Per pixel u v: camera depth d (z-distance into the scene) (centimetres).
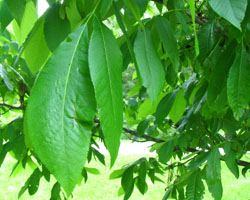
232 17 35
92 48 29
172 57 51
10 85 88
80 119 26
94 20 31
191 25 86
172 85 98
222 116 97
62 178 25
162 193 397
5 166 499
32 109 26
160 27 51
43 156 25
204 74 76
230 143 81
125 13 62
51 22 48
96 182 444
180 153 124
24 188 113
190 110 104
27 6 53
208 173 73
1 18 49
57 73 27
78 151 25
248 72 53
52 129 25
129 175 112
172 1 66
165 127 143
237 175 78
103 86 28
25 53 49
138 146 699
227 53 60
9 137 104
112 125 28
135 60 39
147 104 98
